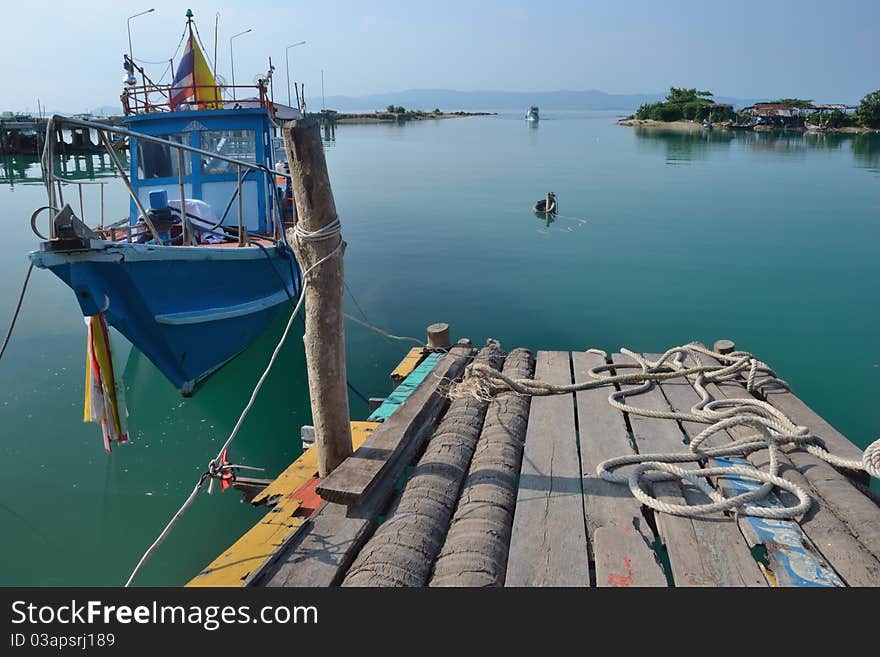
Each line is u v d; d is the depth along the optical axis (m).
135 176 10.21
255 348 9.79
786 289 12.49
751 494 3.89
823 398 7.95
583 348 9.76
